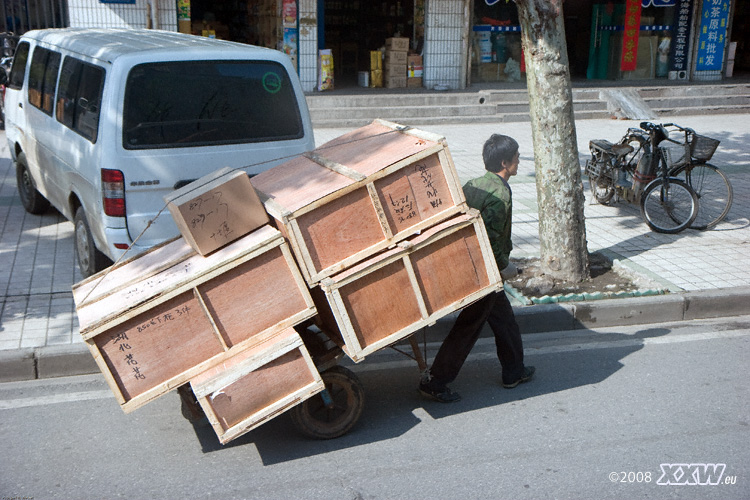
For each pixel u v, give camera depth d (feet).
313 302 13.87
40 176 25.03
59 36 23.94
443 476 12.85
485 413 15.12
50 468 13.14
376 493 12.36
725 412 15.02
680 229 25.82
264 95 19.42
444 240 13.26
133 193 18.03
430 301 13.43
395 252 12.86
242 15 58.49
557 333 19.43
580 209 20.95
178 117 18.38
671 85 56.70
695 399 15.57
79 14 46.50
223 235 12.96
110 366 12.14
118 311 11.90
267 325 12.85
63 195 22.22
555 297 19.97
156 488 12.57
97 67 19.08
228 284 12.47
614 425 14.55
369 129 15.94
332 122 47.88
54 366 16.76
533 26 19.61
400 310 13.20
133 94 17.93
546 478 12.75
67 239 25.21
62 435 14.28
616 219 27.81
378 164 12.99
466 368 17.39
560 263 21.20
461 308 13.88
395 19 58.29
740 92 56.13
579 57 62.59
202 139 18.65
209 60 18.69
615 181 28.07
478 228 13.41
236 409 12.41
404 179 12.92
